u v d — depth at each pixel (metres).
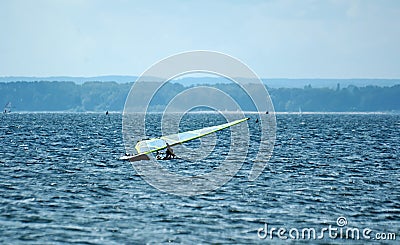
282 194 164.50
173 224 131.38
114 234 123.50
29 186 169.25
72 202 149.62
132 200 153.25
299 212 144.38
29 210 140.62
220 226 130.88
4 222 130.12
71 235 122.38
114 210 142.25
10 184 171.88
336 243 122.12
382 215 143.38
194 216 138.25
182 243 118.88
